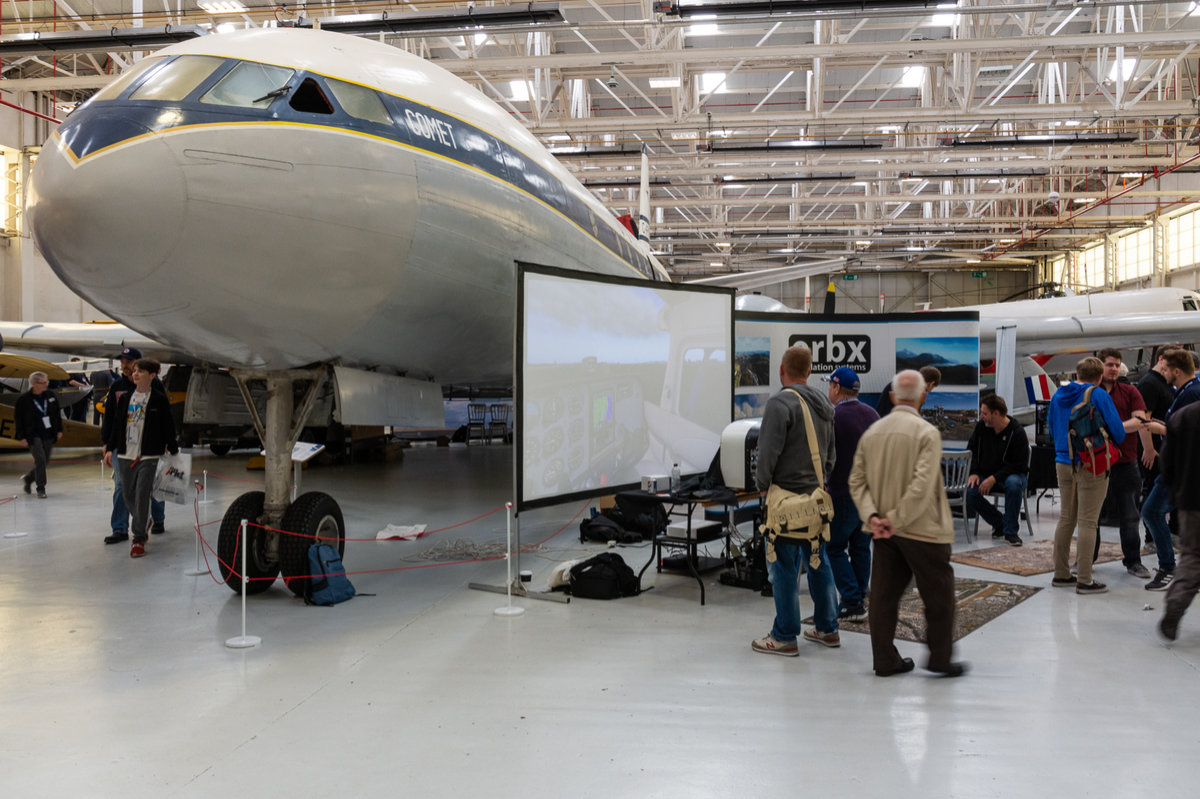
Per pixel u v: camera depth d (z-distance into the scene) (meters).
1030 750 2.99
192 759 2.89
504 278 6.20
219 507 9.45
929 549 3.71
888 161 21.77
